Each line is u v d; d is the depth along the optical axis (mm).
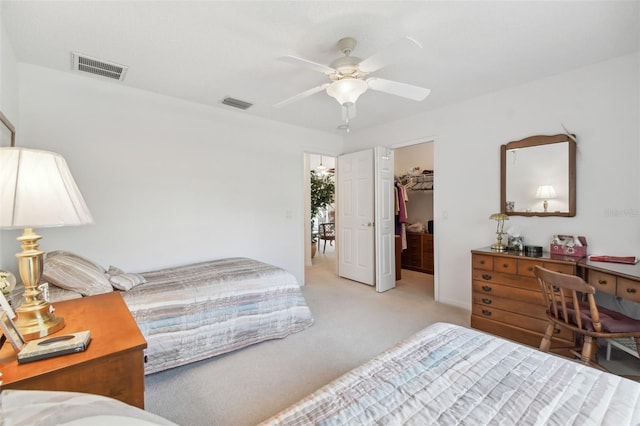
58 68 2457
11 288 1312
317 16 1775
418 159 5738
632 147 2256
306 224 5887
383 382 1008
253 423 1608
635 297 1782
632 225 2258
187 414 1673
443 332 1407
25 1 1622
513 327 2506
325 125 4207
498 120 2990
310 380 1992
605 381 989
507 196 2928
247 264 3027
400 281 4582
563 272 2246
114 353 989
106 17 1780
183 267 2934
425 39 2027
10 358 931
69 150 2568
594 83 2416
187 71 2510
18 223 949
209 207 3398
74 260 1960
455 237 3383
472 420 820
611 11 1738
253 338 2445
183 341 2107
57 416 553
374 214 4133
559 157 2592
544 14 1769
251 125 3732
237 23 1844
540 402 885
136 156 2906
